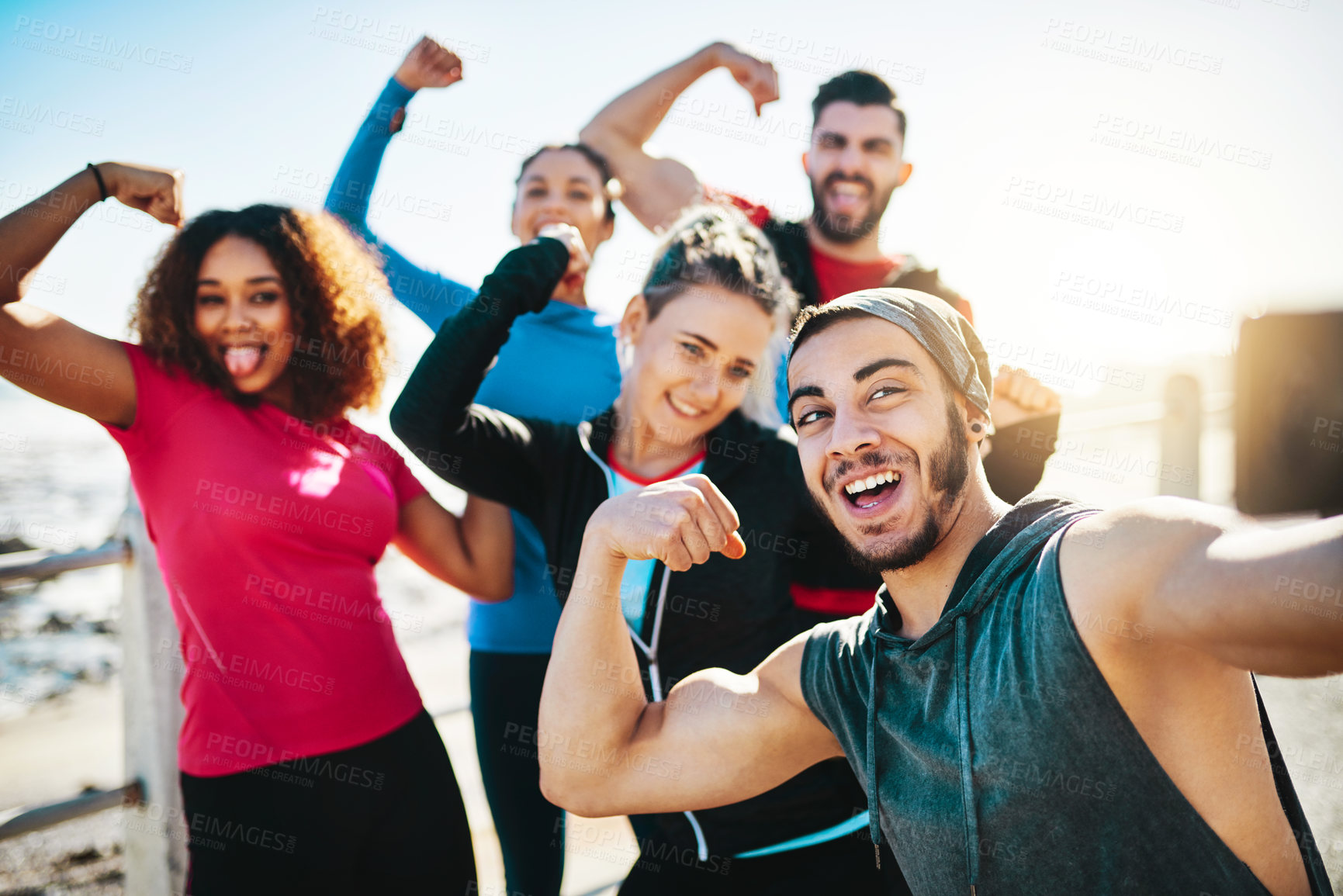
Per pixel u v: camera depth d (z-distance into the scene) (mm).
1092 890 962
